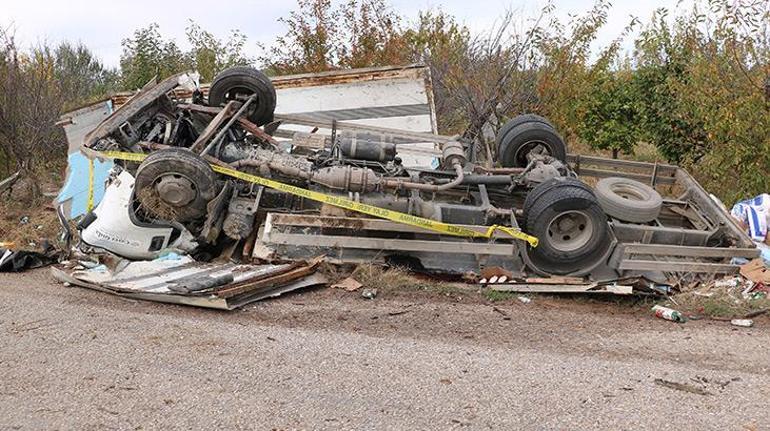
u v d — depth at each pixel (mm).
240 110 8461
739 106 10039
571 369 5301
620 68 14281
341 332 6016
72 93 14078
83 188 10031
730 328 6605
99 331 5711
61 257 8180
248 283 6727
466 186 8352
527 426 4336
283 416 4363
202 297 6438
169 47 18875
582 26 13195
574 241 7770
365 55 16328
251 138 8766
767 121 9922
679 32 12727
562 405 4641
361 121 11891
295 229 7789
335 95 11906
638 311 7203
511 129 9492
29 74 12289
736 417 4531
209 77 18125
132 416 4305
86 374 4875
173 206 7652
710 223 8711
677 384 5059
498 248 7652
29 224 9562
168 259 7539
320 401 4586
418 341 5848
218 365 5102
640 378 5168
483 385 4922
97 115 10820
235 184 8156
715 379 5203
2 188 10891
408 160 11336
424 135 9648
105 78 19188
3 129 11805
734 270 8000
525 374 5160
